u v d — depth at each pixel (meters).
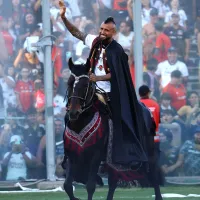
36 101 41.56
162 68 43.16
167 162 42.72
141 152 26.30
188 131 43.09
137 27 42.03
